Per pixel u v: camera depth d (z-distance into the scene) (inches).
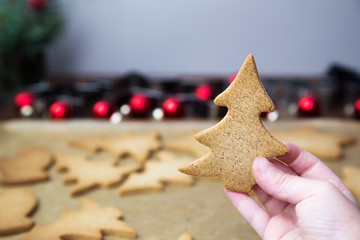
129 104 25.9
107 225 12.1
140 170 16.4
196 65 50.7
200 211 13.4
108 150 18.2
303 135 19.6
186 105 26.4
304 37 49.5
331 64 49.8
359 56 49.6
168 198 14.2
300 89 39.8
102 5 48.8
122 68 50.9
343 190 10.6
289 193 9.5
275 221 10.5
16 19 39.8
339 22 48.9
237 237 12.0
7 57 41.7
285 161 11.3
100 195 14.4
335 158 17.1
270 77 49.9
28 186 15.0
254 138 10.1
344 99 38.4
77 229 11.9
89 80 49.3
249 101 10.0
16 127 21.6
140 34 49.9
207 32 49.7
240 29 49.6
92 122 22.5
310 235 9.1
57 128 21.5
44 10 42.4
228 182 10.4
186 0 48.7
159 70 50.9
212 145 10.3
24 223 12.3
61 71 50.4
